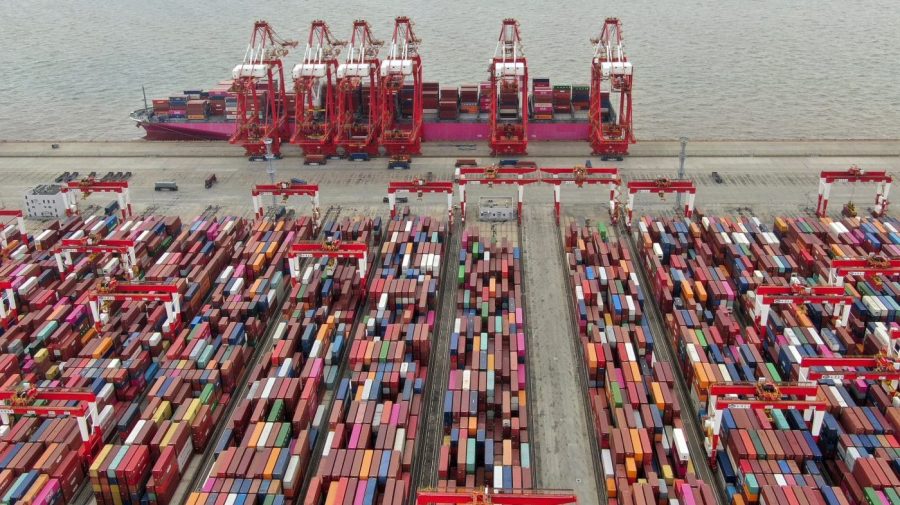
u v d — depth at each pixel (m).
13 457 63.59
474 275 91.88
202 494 58.50
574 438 70.88
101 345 79.00
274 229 107.31
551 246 107.81
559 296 94.69
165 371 74.75
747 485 59.53
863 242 100.44
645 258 100.88
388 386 72.31
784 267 92.25
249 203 122.31
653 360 78.12
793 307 84.56
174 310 82.31
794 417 66.62
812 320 84.62
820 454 62.12
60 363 79.25
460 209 119.19
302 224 108.00
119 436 70.31
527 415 71.19
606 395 73.19
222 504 57.47
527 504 52.28
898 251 95.69
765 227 106.31
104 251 94.88
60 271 96.31
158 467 61.53
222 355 77.56
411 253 100.25
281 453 62.53
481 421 69.88
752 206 118.50
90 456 66.69
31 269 95.50
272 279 93.44
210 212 119.12
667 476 61.06
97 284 84.12
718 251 100.12
